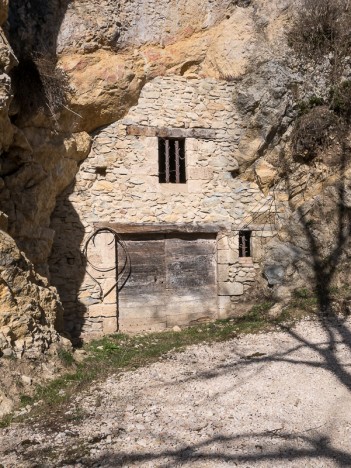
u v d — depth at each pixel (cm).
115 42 726
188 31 789
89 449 338
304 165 824
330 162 809
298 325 648
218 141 804
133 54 750
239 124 812
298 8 832
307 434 355
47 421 390
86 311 721
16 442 354
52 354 509
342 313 670
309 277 771
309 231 800
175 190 777
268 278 791
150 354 581
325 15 828
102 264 732
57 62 679
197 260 793
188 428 369
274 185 826
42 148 636
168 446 341
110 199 744
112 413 402
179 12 780
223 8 802
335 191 793
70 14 689
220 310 787
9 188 577
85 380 484
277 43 823
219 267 792
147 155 764
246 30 807
